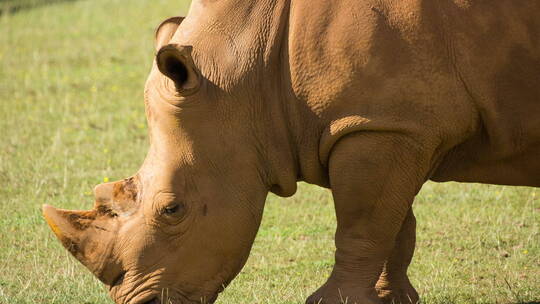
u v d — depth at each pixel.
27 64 48.56
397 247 19.17
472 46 16.34
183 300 16.70
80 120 38.06
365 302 17.06
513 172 17.41
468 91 16.42
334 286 17.27
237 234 16.83
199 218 16.58
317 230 26.16
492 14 16.44
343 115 16.31
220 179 16.67
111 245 16.55
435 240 24.95
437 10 16.33
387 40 16.14
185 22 17.12
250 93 16.62
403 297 19.22
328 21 16.36
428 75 16.19
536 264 22.86
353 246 17.14
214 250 16.75
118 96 41.88
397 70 16.12
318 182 17.55
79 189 29.52
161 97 16.62
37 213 27.16
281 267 23.20
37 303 19.73
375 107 16.19
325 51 16.31
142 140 35.16
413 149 16.41
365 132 16.31
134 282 16.55
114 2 63.47
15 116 38.97
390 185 16.64
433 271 22.45
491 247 24.27
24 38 54.81
